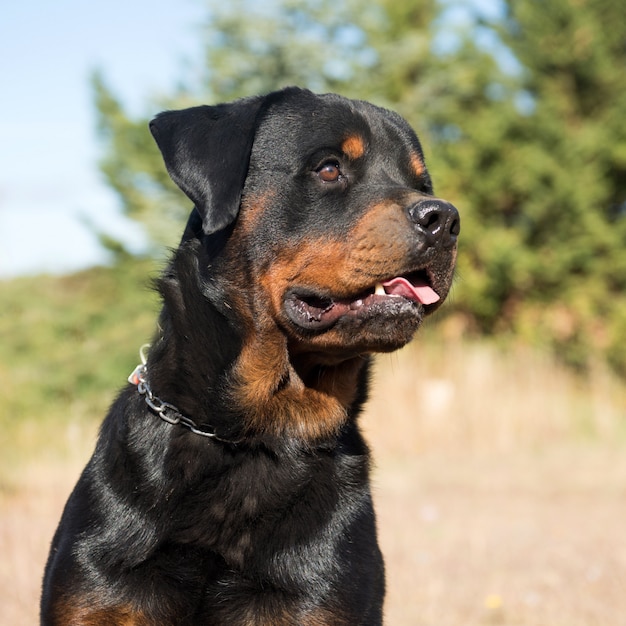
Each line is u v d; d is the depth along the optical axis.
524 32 19.45
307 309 3.38
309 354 3.46
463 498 9.14
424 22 19.67
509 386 12.71
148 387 3.42
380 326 3.30
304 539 3.22
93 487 3.31
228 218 3.31
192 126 3.51
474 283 17.19
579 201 17.59
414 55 18.45
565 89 19.30
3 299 11.71
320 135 3.46
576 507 8.70
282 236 3.38
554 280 17.66
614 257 17.92
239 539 3.20
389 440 11.62
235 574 3.17
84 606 3.13
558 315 17.70
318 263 3.34
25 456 9.10
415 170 3.69
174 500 3.22
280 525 3.23
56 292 12.52
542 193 17.62
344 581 3.22
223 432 3.32
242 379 3.36
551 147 18.02
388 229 3.27
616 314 17.39
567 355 16.94
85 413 10.41
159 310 3.89
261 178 3.45
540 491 9.43
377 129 3.61
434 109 18.56
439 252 3.32
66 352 10.77
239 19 16.58
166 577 3.15
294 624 3.15
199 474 3.26
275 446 3.36
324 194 3.41
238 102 3.62
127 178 16.42
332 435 3.45
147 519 3.19
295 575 3.17
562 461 11.04
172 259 3.60
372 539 3.42
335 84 17.70
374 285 3.32
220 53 16.70
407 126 3.81
